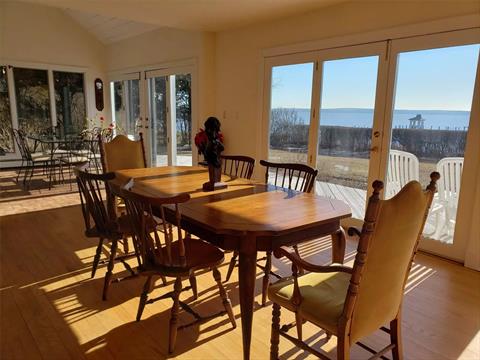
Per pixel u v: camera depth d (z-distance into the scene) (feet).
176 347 6.16
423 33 9.97
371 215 3.99
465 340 6.52
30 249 10.37
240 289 5.58
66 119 25.75
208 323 6.88
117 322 6.88
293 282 5.42
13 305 7.43
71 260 9.66
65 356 5.92
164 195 7.16
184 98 18.98
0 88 22.85
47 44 24.02
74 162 18.88
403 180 11.01
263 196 7.27
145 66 21.58
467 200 9.57
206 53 17.17
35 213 13.85
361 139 11.93
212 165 7.62
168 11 13.16
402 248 4.50
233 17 13.83
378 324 4.81
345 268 4.41
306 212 6.17
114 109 26.14
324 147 13.16
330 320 4.59
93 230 7.84
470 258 9.49
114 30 22.93
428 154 10.34
